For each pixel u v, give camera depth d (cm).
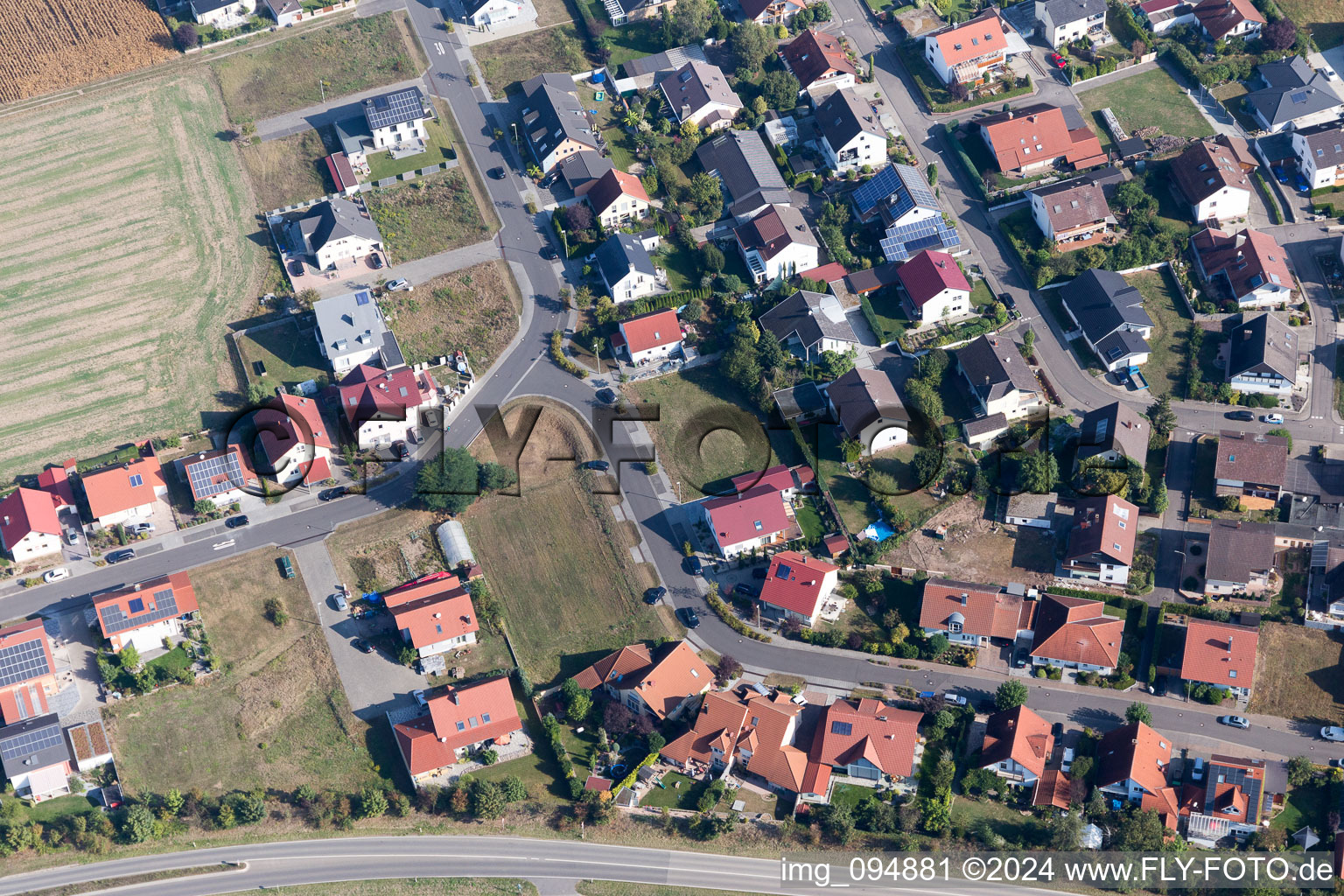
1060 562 18000
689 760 16412
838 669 17288
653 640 17625
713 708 16538
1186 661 16775
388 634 17750
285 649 17625
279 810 16325
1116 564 17575
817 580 17462
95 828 16100
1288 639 17150
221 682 17350
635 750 16688
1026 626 17400
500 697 16788
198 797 16325
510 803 16275
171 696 17238
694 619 17750
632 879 15562
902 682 17125
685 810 16138
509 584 18250
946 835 15675
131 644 17412
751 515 18212
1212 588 17612
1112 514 17875
